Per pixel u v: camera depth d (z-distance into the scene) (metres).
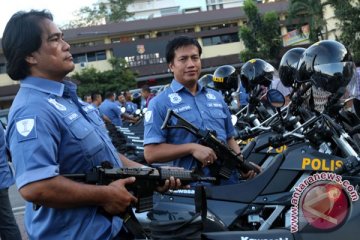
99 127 2.32
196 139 3.36
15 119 2.03
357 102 3.47
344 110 3.46
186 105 3.45
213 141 3.17
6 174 4.68
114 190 2.07
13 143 2.01
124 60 41.34
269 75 5.77
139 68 43.91
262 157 4.34
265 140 4.32
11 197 8.80
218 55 44.66
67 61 2.20
